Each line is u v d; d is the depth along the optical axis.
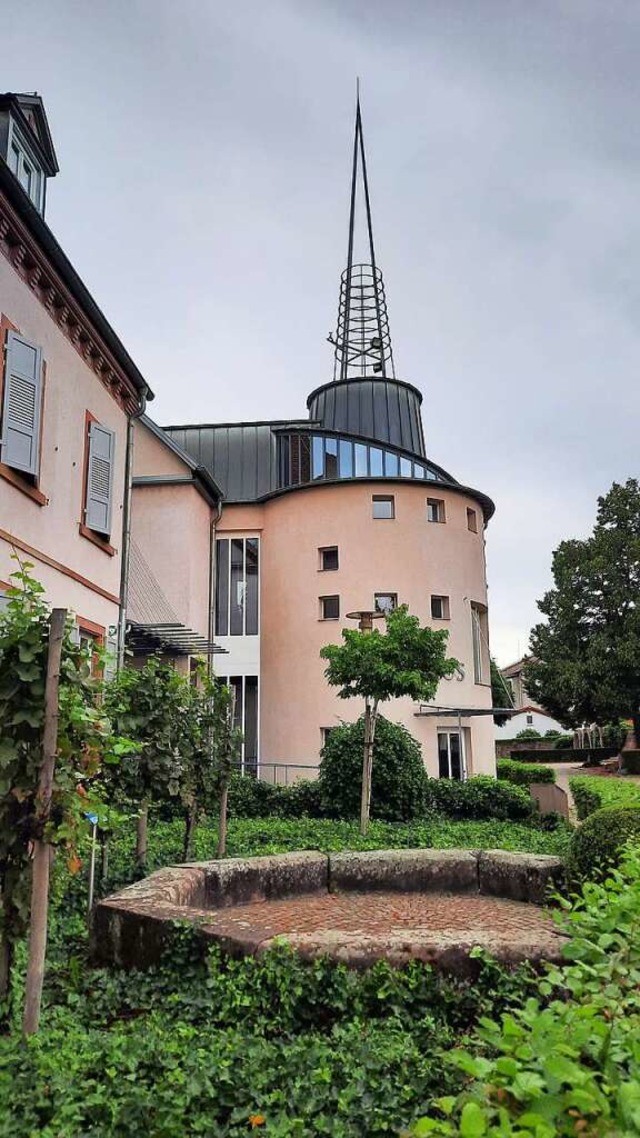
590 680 48.16
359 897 8.73
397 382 36.34
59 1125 3.34
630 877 4.96
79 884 7.95
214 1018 4.87
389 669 14.03
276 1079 3.92
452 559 26.39
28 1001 4.28
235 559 27.48
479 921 7.51
